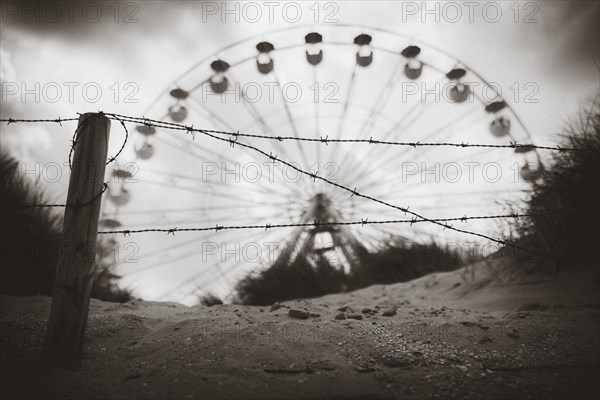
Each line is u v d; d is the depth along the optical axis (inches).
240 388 64.8
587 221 129.6
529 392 65.1
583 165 133.0
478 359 78.3
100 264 182.7
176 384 65.9
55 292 69.3
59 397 61.0
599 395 63.9
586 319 97.4
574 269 130.7
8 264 132.9
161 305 143.6
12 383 63.3
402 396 64.1
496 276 149.5
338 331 90.3
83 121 73.8
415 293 161.8
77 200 70.9
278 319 104.7
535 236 142.3
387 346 83.2
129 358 77.9
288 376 69.7
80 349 70.2
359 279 214.7
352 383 67.7
